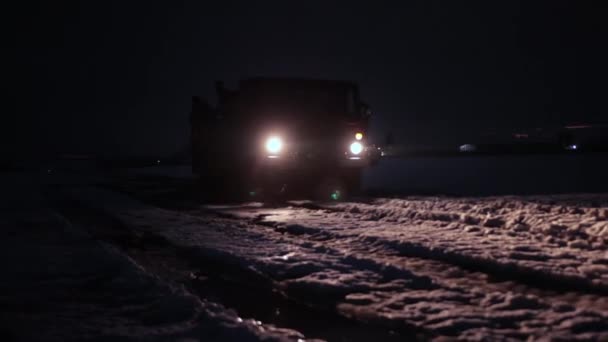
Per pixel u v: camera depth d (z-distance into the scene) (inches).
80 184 708.0
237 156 459.2
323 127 441.1
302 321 137.3
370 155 457.7
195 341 113.3
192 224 306.2
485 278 170.6
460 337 115.0
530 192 508.1
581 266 173.6
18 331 120.4
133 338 115.0
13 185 695.1
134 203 440.5
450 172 901.2
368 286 159.0
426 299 145.3
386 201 410.0
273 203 426.0
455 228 264.4
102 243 233.1
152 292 152.9
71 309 138.9
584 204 344.8
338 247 224.8
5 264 190.4
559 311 131.0
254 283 175.0
